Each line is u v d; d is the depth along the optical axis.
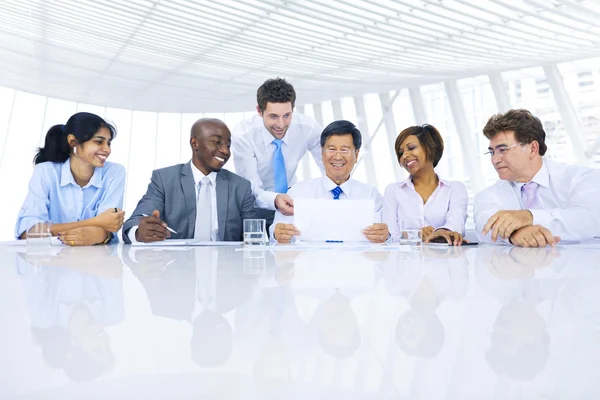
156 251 2.07
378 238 2.55
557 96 10.21
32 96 16.89
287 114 3.70
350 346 0.46
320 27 8.44
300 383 0.36
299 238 2.60
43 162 3.04
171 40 10.34
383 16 7.41
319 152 4.39
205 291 0.84
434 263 1.38
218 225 3.22
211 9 8.03
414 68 11.12
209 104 16.48
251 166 4.11
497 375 0.38
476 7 6.85
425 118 12.89
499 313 0.62
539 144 2.72
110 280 1.02
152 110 17.58
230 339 0.50
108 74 13.39
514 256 1.62
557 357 0.42
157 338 0.50
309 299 0.74
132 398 0.34
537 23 7.70
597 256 1.60
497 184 2.91
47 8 9.28
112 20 9.38
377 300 0.73
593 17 7.29
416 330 0.53
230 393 0.35
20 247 2.46
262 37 9.54
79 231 2.55
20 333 0.52
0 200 15.82
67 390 0.35
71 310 0.66
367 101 14.85
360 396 0.34
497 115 2.78
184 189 3.21
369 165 14.84
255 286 0.90
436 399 0.33
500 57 9.71
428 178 3.31
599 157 10.09
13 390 0.35
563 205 2.72
